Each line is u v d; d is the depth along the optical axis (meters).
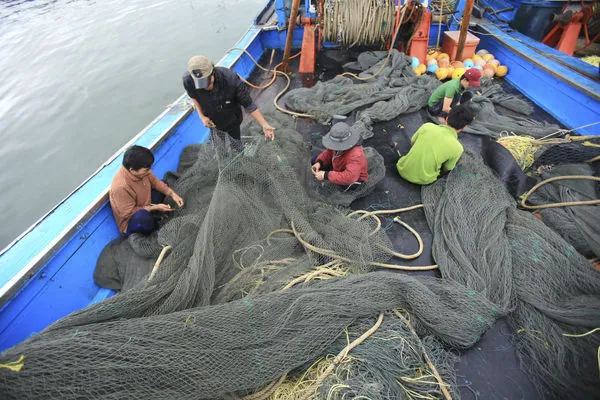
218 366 2.01
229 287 2.69
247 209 3.21
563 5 6.36
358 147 3.38
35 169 7.28
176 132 4.17
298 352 2.18
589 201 3.29
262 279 2.79
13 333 2.27
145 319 2.12
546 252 2.83
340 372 2.18
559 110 5.00
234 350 2.10
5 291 2.21
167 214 3.48
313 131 4.93
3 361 1.69
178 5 14.82
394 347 2.31
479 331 2.41
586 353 2.31
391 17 5.89
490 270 2.79
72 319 2.11
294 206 3.26
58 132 8.15
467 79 4.47
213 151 3.86
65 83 9.77
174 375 1.92
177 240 2.88
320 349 2.25
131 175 3.02
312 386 2.12
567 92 4.85
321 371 2.21
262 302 2.32
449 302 2.51
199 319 2.16
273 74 6.56
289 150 4.19
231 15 13.51
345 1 5.93
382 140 4.70
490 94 5.52
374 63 6.32
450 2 6.85
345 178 3.30
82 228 2.83
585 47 6.62
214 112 3.50
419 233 3.39
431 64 6.35
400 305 2.57
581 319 2.41
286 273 2.78
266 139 3.80
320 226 3.20
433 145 3.50
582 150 3.83
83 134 8.04
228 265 2.90
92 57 10.93
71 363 1.78
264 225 3.19
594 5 6.29
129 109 8.69
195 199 3.61
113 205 3.05
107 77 9.89
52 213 2.88
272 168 3.42
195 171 3.75
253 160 3.40
